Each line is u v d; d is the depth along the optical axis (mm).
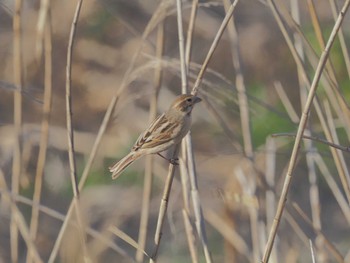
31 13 15422
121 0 17312
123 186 15203
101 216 14852
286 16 9781
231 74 16703
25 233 10320
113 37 16625
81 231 9281
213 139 15367
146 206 10625
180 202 14234
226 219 11383
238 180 11234
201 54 16781
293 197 15453
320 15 16641
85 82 16250
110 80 16203
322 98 14180
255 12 17453
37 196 10664
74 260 12422
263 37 17094
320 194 15594
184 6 10422
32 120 15516
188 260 14250
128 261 14078
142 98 15367
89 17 16562
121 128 15398
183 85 9148
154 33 17000
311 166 10922
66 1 16594
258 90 16375
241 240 11266
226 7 10375
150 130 9219
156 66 9930
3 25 16484
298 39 10625
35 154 14812
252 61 16891
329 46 7770
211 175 14797
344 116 9742
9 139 14633
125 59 16375
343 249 14828
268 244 8141
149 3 17438
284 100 11844
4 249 14594
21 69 10742
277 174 14992
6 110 15977
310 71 13781
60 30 16516
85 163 15297
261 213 10500
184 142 9469
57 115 16000
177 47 16953
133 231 14758
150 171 10648
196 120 15617
